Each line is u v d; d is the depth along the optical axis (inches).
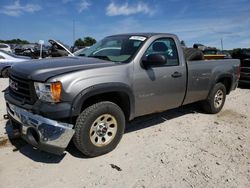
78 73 145.6
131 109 172.6
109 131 163.5
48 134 137.9
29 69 150.9
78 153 163.3
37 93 141.6
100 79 151.6
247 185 139.1
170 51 199.2
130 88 167.3
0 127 197.2
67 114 140.4
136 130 205.3
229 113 266.7
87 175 141.2
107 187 132.0
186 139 193.5
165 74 189.3
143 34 193.3
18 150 164.2
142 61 175.6
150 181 138.3
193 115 250.5
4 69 469.4
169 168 151.4
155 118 235.8
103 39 215.5
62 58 179.2
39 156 158.1
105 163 153.5
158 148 175.8
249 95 369.1
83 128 149.3
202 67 224.1
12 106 155.6
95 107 152.3
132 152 168.2
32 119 141.3
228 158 167.0
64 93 139.6
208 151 175.3
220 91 256.4
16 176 137.3
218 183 139.2
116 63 167.3
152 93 182.2
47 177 137.8
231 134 208.1
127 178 140.0
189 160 161.8
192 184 137.3
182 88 206.2
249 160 165.8
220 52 528.7
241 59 428.8
